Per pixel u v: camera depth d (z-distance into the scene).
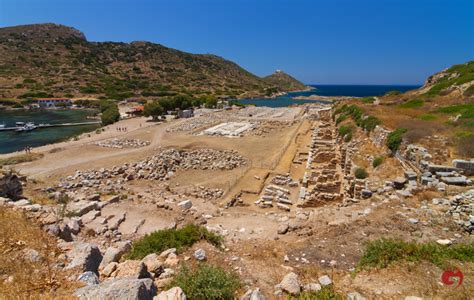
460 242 9.20
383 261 7.96
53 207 13.34
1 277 5.82
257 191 22.34
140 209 15.44
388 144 20.70
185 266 7.35
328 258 8.99
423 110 33.28
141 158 31.30
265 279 7.61
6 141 48.66
